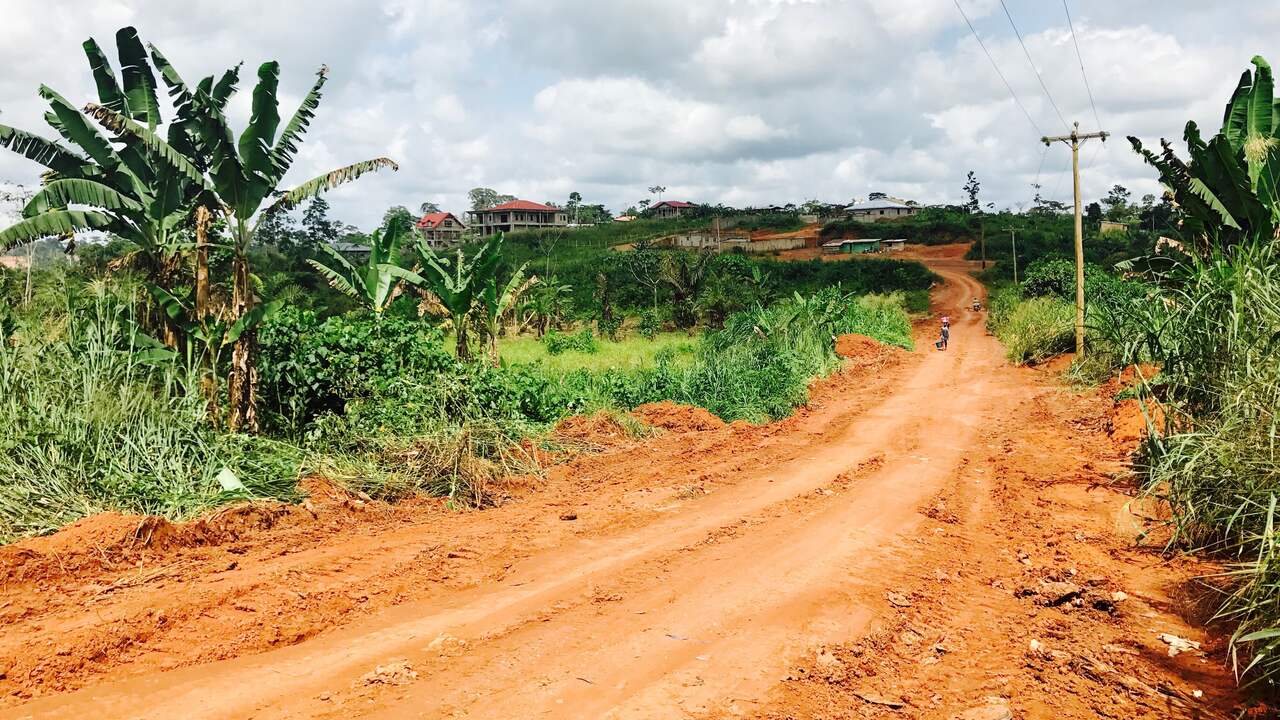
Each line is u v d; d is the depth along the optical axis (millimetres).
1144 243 67438
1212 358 6961
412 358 12016
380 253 17750
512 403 12766
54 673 4406
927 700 4328
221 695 4281
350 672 4613
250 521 7406
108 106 10531
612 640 5133
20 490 6875
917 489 9492
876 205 103312
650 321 39531
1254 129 14531
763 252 80562
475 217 118688
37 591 5633
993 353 28953
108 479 7418
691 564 6738
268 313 9805
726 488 9742
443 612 5629
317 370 11102
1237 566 5367
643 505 8875
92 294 9633
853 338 28609
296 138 10102
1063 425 13586
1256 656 4426
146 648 4816
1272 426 5594
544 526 7996
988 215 96625
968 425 14227
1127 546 6945
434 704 4246
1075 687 4445
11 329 9141
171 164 10344
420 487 9188
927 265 73562
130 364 8820
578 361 24062
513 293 19625
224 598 5574
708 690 4438
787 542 7359
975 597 6012
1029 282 39156
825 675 4629
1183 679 4535
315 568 6312
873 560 6844
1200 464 6395
